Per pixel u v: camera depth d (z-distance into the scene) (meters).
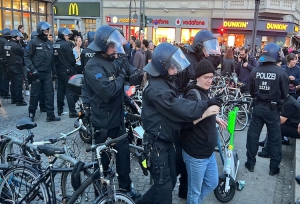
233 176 3.77
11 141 3.29
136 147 3.73
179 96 2.91
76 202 3.02
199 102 2.53
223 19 23.50
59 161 3.23
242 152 5.35
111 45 3.11
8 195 3.12
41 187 2.86
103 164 2.96
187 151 2.87
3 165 3.09
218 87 7.64
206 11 24.47
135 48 9.05
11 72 7.74
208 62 2.76
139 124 4.51
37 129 6.08
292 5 23.23
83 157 4.61
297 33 27.95
